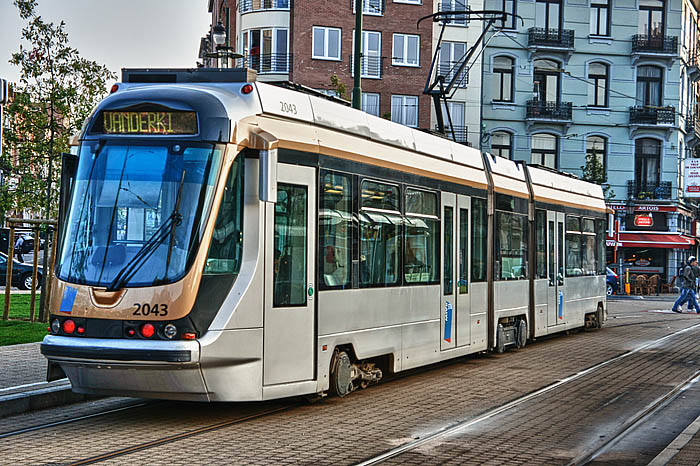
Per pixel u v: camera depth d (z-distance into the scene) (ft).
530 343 66.64
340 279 36.76
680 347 64.90
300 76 162.20
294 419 33.50
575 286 72.23
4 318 62.34
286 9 163.73
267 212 32.40
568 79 176.14
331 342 35.91
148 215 30.76
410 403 37.86
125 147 31.53
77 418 33.09
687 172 177.78
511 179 58.90
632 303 135.13
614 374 48.91
